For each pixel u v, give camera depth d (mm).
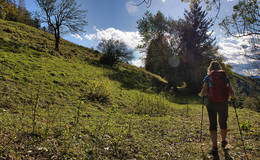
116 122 6742
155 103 11680
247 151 4094
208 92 4129
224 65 28062
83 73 18047
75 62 23125
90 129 5059
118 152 3775
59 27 29125
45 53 21172
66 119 6223
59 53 24734
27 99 8328
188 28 31656
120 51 30922
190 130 6215
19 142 3389
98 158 3373
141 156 3699
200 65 31562
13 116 5547
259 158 3695
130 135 5035
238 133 5703
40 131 4133
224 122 4086
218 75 3988
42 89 10477
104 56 30328
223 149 4242
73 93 11383
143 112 10008
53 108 8016
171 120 8070
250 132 5598
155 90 22281
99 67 25641
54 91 10680
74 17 29047
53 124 5039
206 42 31953
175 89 30609
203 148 4387
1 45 18250
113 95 13375
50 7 27375
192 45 31984
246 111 12875
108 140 4336
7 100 7629
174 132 5859
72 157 3195
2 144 3121
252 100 16984
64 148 3477
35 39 28797
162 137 5254
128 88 18672
